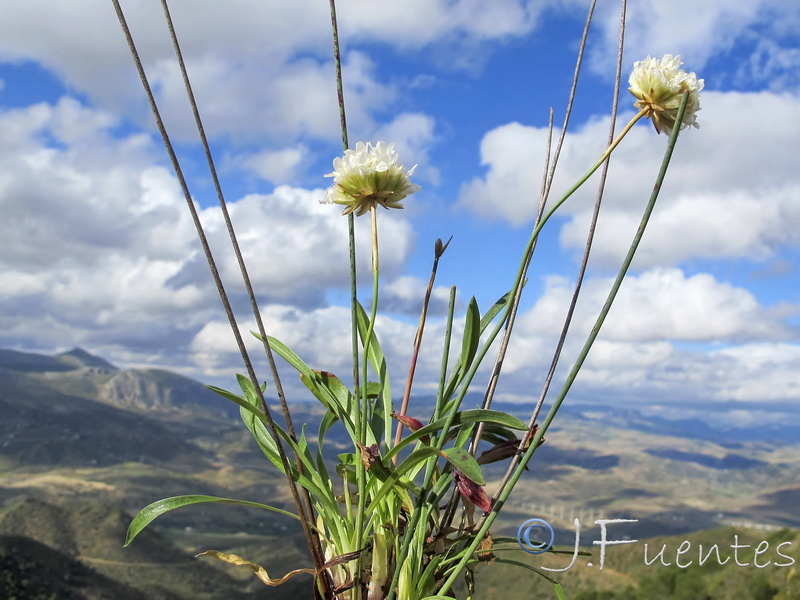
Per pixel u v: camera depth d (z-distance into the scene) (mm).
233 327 1773
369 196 1956
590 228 2156
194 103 1764
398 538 2047
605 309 1696
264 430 2119
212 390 1877
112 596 115562
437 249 2162
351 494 2123
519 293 2330
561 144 2385
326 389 2230
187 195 1701
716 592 30250
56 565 120562
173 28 1761
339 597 1982
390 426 2256
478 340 2082
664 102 1855
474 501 1843
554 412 1791
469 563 2064
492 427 2217
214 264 1740
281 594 63688
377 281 1993
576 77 2410
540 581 48344
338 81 1983
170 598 119750
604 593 39719
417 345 2197
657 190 1618
